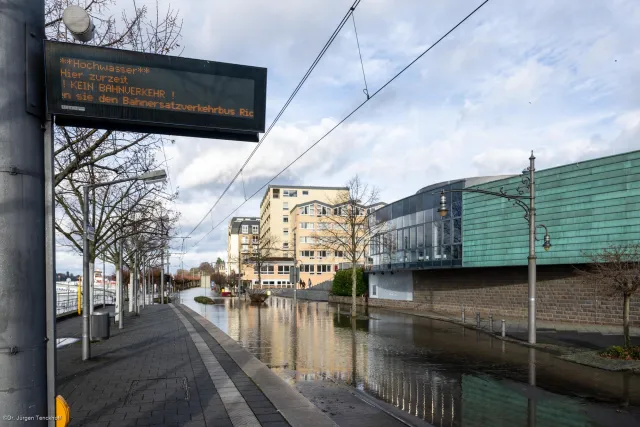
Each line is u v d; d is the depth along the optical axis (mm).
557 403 8992
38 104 2875
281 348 16578
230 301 55844
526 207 18250
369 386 10531
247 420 6828
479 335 20688
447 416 8078
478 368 12805
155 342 16703
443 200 17438
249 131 3986
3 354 2547
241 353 13781
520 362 13773
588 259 20719
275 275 84375
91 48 3410
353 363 13547
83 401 8047
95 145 10398
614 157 21219
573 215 22750
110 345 15922
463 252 29656
